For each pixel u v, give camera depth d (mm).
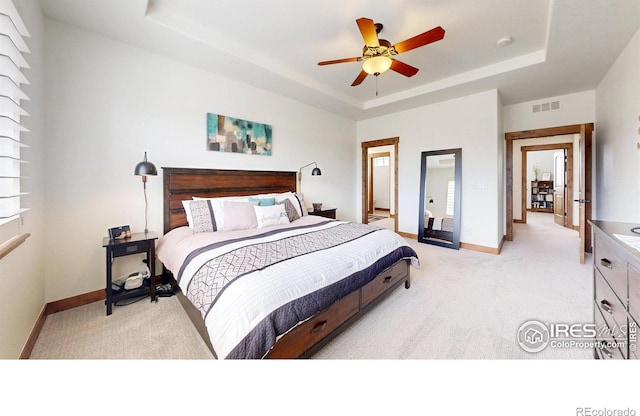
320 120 4785
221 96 3318
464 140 4156
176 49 2684
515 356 1634
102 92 2453
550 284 2742
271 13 2332
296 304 1423
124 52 2568
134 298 2479
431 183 4578
